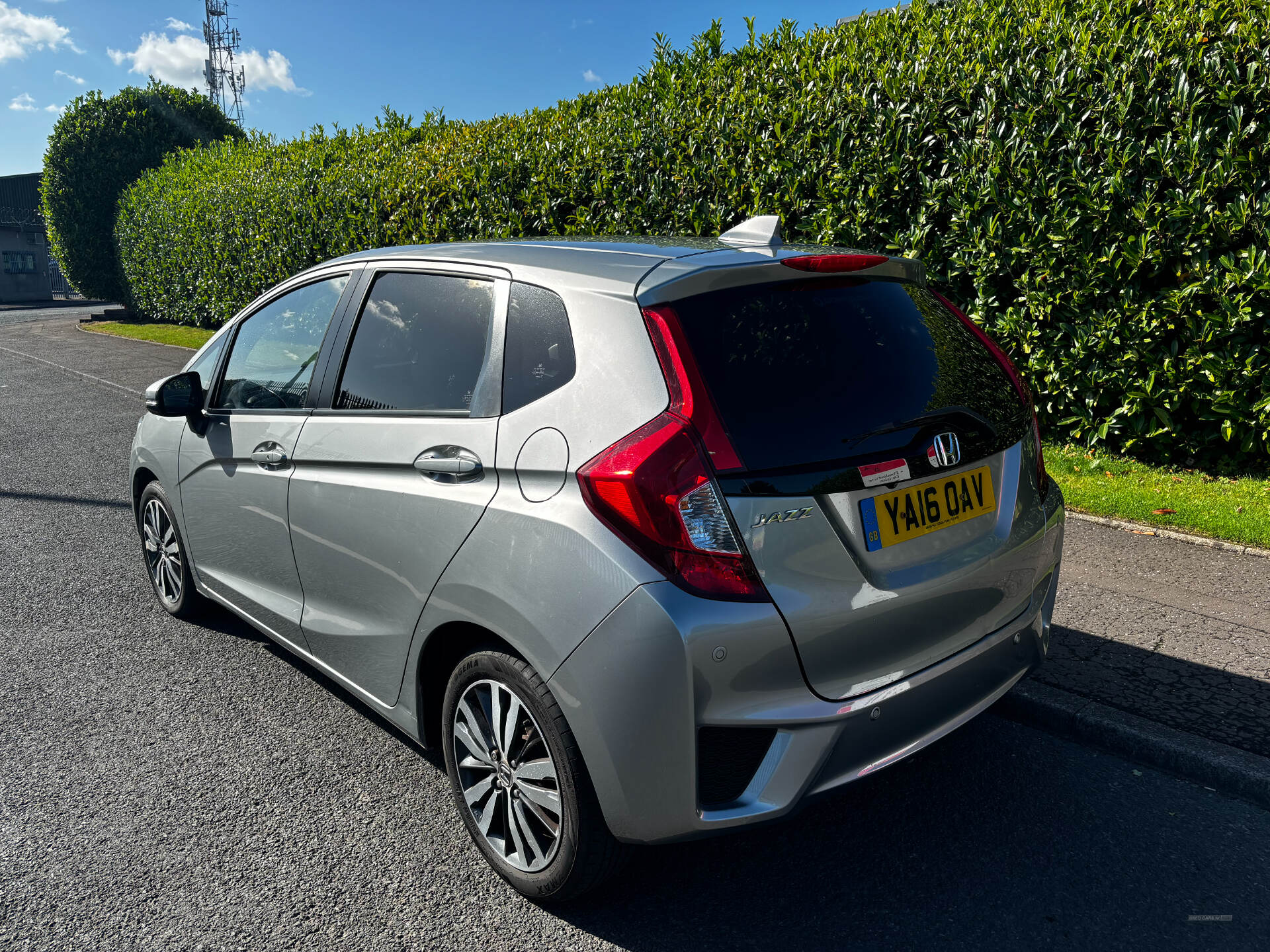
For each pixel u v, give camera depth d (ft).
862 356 7.50
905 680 7.13
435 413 8.46
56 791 9.75
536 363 7.68
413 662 8.64
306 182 47.60
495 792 8.09
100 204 84.74
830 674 6.75
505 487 7.50
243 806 9.43
